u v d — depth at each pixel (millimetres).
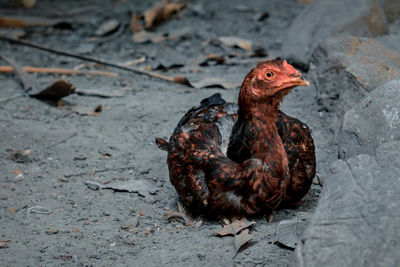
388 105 4824
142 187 5473
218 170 4469
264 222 4664
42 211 5027
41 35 11516
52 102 7887
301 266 3303
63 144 6527
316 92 7320
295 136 4715
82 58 9492
